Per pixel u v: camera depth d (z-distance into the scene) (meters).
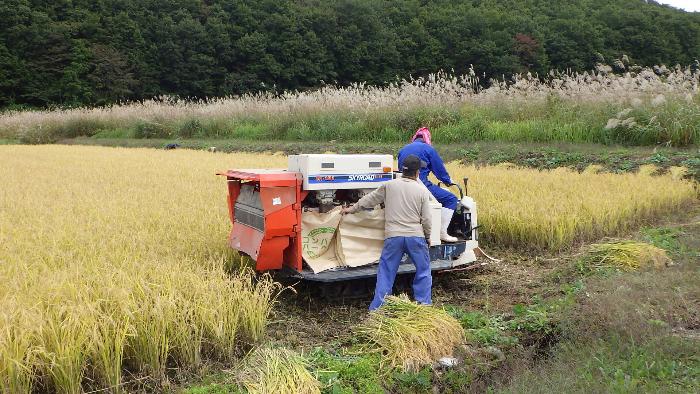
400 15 69.75
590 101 19.33
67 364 4.31
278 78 63.75
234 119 29.70
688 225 9.56
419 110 22.17
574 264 7.79
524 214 9.09
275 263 6.46
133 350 4.84
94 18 61.72
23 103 58.22
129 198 10.80
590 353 5.05
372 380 4.73
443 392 4.94
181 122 31.52
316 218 6.64
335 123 24.02
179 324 4.95
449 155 18.25
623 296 6.00
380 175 6.94
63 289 5.08
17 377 4.12
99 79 58.84
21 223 8.46
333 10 67.50
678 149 16.17
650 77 18.73
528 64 57.75
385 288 6.25
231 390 4.46
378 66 65.81
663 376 4.50
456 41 63.19
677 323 5.52
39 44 58.22
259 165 17.33
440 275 8.01
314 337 5.92
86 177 14.59
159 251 7.04
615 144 17.42
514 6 69.12
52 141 35.97
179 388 4.69
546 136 18.91
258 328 5.52
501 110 21.83
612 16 59.97
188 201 10.50
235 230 6.99
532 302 6.79
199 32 62.22
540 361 5.33
